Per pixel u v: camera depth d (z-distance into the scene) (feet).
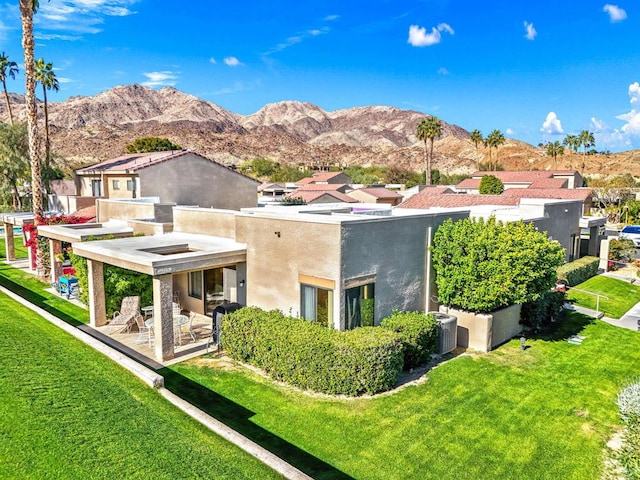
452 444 34.47
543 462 32.73
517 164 603.67
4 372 38.09
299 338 42.09
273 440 34.06
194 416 34.53
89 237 65.92
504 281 51.16
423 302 57.06
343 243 45.78
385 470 31.19
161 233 69.36
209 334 56.08
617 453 33.76
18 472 26.35
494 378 46.03
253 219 54.44
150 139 265.13
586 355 53.01
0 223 160.04
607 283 90.94
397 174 382.01
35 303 67.05
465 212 62.69
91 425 31.76
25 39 86.94
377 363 40.68
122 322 54.13
